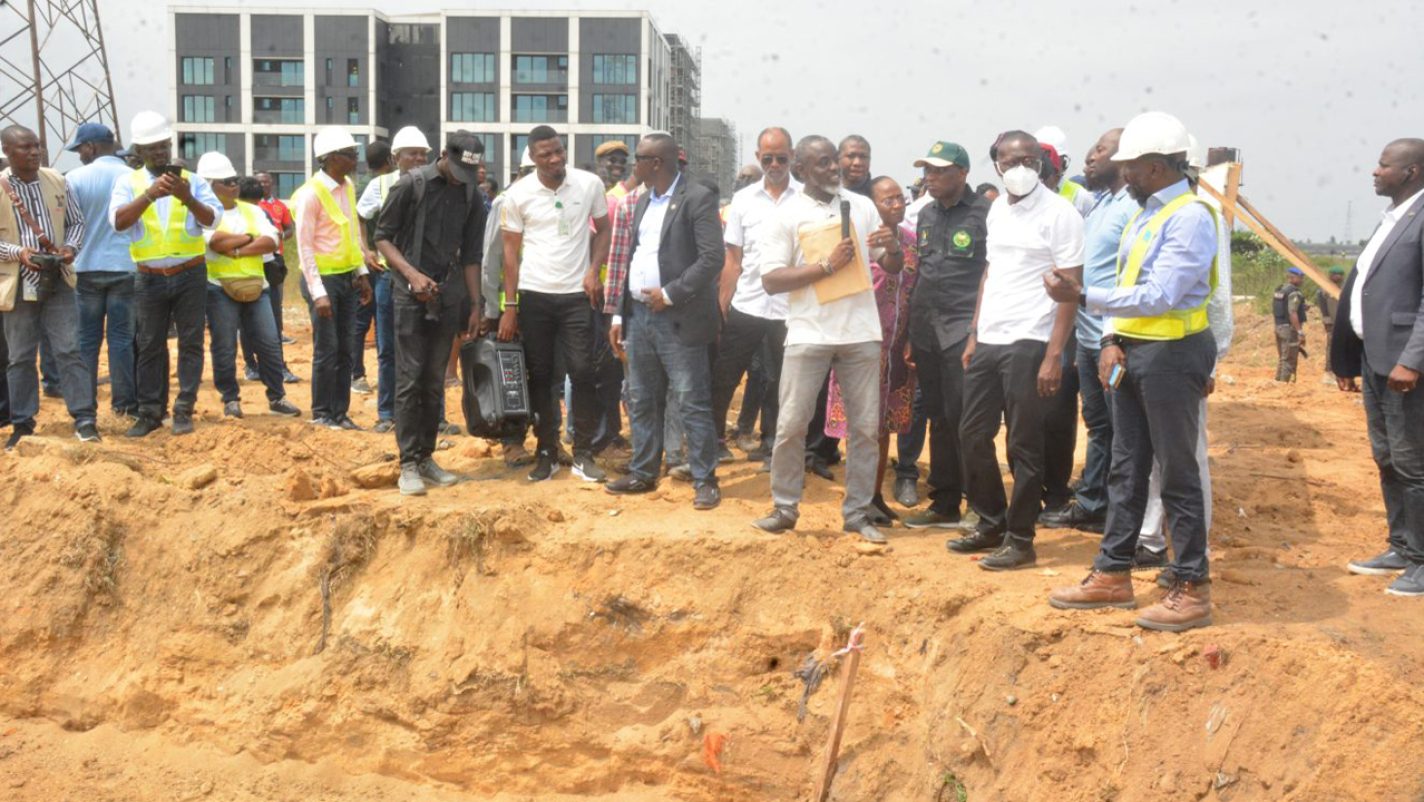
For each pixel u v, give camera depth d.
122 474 7.89
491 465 8.51
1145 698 5.48
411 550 7.27
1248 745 5.21
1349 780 4.93
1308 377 17.48
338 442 8.77
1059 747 5.64
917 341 7.05
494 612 6.97
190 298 8.63
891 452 9.39
